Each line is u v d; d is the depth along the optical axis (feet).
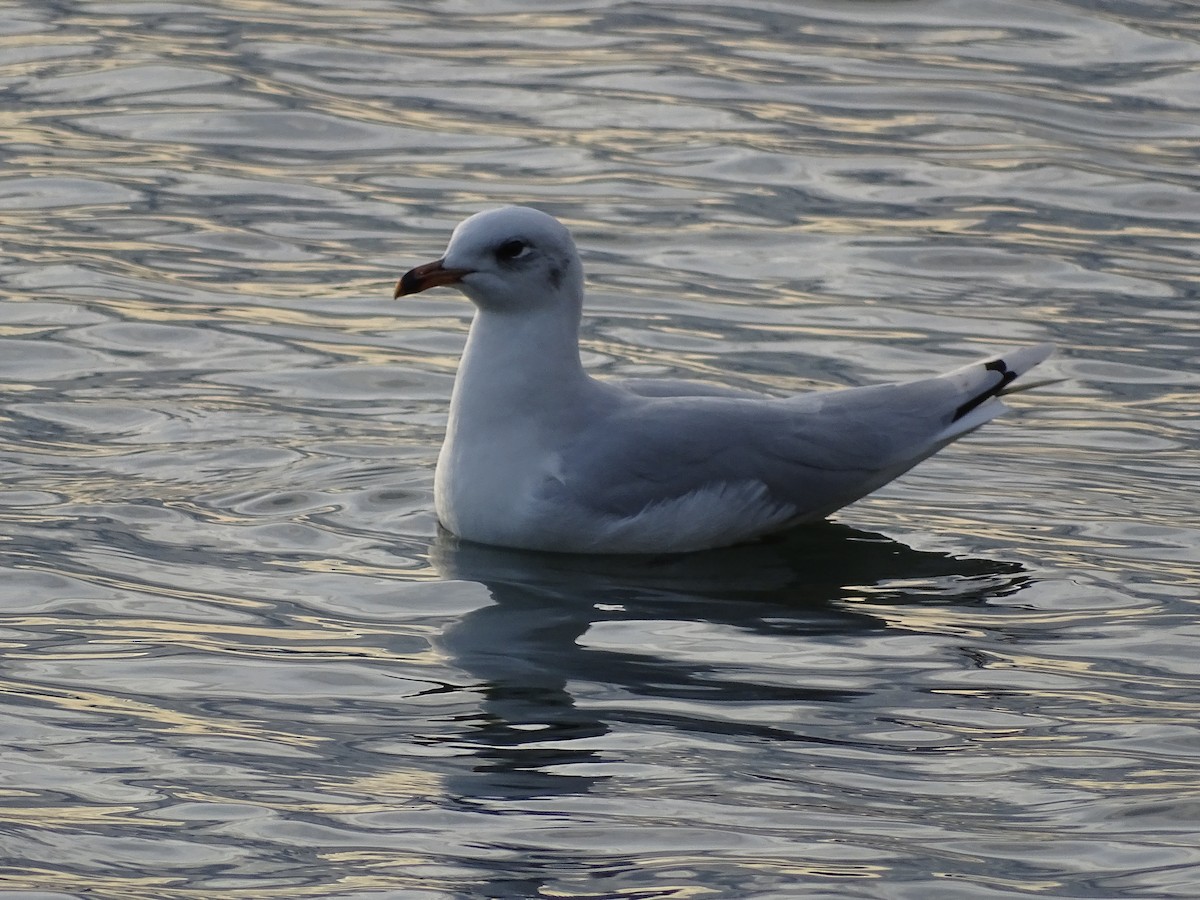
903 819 30.71
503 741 33.09
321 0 79.36
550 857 29.35
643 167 64.54
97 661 35.76
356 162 64.80
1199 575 40.91
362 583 39.83
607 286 56.44
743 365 51.62
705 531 42.39
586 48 74.43
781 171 64.64
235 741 32.83
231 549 41.09
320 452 46.24
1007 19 77.25
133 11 77.36
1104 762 32.68
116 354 51.31
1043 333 54.34
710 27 76.74
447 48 74.28
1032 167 65.10
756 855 29.48
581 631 37.96
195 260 57.72
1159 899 28.30
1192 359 52.80
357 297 55.67
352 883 28.45
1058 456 47.47
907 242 59.98
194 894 28.12
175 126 67.15
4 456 45.09
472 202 61.72
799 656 36.99
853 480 43.32
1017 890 28.55
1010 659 36.91
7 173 63.00
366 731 33.37
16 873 28.58
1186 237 60.64
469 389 42.45
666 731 33.60
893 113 68.90
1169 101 69.87
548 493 41.75
